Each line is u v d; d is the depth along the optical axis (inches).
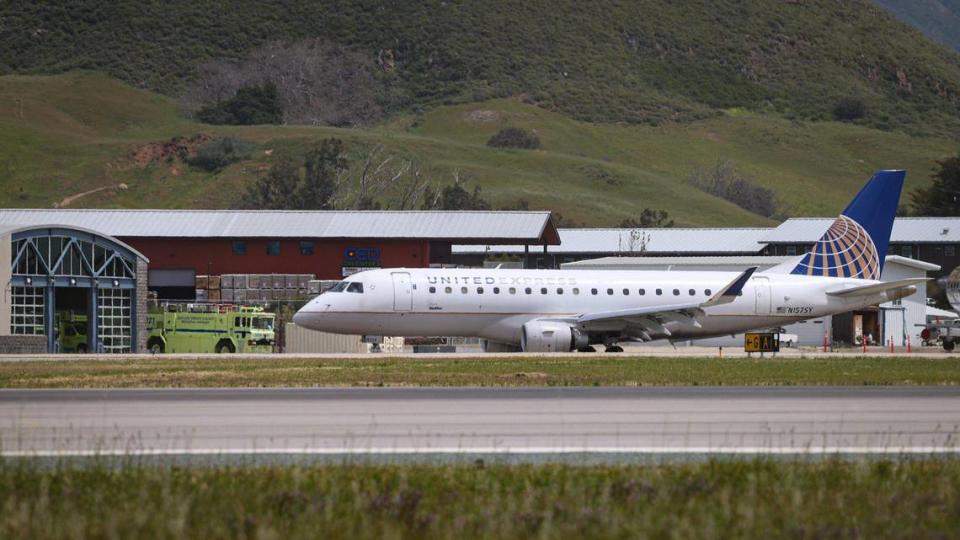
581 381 6722.4
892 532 2723.9
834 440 4234.7
